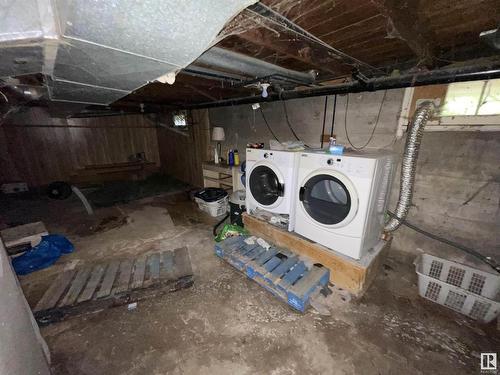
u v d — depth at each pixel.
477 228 1.83
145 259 2.20
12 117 4.81
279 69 1.74
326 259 1.92
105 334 1.50
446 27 1.25
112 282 1.86
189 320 1.61
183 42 0.77
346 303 1.75
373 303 1.75
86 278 1.92
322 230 1.94
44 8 0.57
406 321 1.59
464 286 1.82
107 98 2.07
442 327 1.54
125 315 1.65
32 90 1.80
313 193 2.04
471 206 1.82
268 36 1.21
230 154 3.75
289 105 2.91
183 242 2.71
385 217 2.09
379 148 2.21
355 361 1.32
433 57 1.68
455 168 1.84
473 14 1.09
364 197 1.65
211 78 2.09
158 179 6.17
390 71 1.88
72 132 5.56
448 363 1.31
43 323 1.53
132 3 0.55
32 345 1.07
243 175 3.24
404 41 1.37
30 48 0.70
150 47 0.79
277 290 1.78
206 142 4.57
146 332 1.52
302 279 1.77
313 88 2.18
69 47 0.73
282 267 1.92
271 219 2.42
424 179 2.01
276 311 1.68
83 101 2.33
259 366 1.30
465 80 1.43
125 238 2.82
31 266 2.14
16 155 4.99
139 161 6.48
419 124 1.73
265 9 0.92
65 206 4.07
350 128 2.39
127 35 0.69
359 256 1.77
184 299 1.80
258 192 2.50
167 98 3.73
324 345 1.42
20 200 4.44
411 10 1.02
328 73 2.27
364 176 1.63
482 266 1.85
